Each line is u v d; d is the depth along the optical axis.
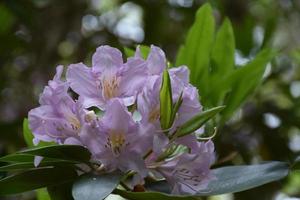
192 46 1.03
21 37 1.68
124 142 0.81
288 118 1.49
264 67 1.02
